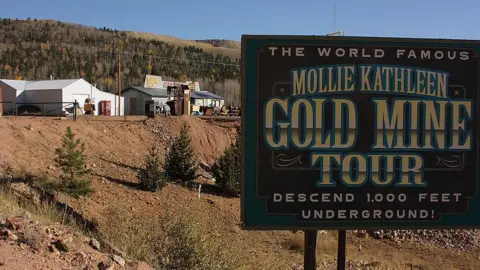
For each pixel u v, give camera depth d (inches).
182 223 370.3
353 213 318.3
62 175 618.8
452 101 317.7
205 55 7003.0
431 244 768.3
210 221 711.7
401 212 320.2
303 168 315.6
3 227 280.2
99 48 6171.3
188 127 1125.1
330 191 317.1
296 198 315.9
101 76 4643.2
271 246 655.8
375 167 317.1
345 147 315.6
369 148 316.5
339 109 313.9
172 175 876.0
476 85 317.7
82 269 263.4
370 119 315.6
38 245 268.8
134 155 957.8
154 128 1157.1
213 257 351.3
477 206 321.7
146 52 6284.5
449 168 319.9
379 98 315.0
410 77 315.9
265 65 311.0
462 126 318.7
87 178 659.4
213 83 4800.7
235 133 1332.4
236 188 866.8
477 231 808.3
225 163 883.4
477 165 320.5
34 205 462.9
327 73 313.3
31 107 1888.5
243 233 697.6
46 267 249.0
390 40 315.0
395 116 315.6
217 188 892.0
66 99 1974.7
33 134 800.3
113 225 478.6
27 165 661.9
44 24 7509.8
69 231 325.4
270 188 315.3
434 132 318.0
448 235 797.2
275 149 313.7
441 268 641.0
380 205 319.3
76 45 6166.3
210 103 2972.4
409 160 318.0
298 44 311.9
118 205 632.4
